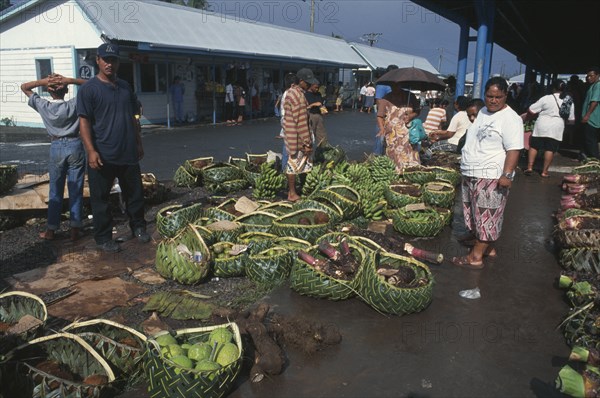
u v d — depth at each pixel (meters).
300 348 3.49
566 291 4.39
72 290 4.42
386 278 4.09
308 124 7.18
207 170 8.22
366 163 8.66
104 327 3.41
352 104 36.69
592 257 4.55
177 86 20.58
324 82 33.44
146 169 10.88
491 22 11.74
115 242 5.60
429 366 3.32
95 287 4.51
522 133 4.57
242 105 22.84
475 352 3.49
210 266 4.68
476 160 4.78
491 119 4.65
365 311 4.07
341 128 21.00
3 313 3.59
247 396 2.99
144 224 5.93
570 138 14.15
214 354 2.99
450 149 10.95
